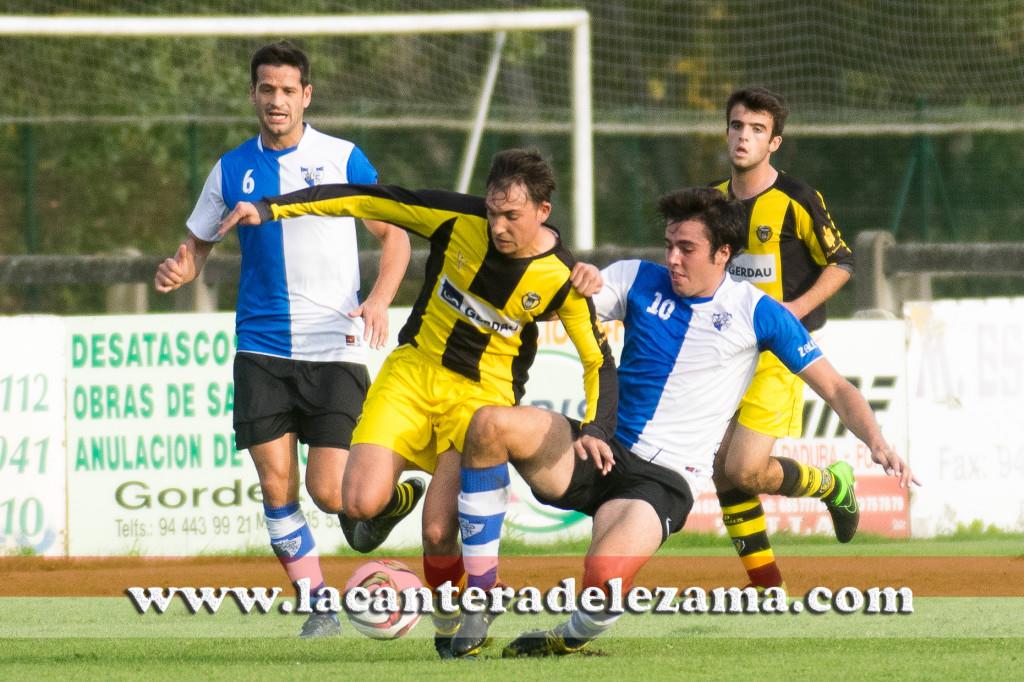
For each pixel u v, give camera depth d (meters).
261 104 21.97
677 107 73.75
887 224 68.81
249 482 31.02
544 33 73.38
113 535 31.02
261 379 21.72
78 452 31.19
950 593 23.98
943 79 71.94
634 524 18.28
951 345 32.38
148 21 47.34
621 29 73.44
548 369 30.83
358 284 22.27
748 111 23.64
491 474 18.23
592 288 18.36
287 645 19.81
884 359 32.19
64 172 65.19
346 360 21.94
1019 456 32.53
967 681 15.95
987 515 32.34
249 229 21.80
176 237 66.19
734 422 23.19
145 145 66.44
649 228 69.44
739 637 20.08
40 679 16.61
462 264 18.86
